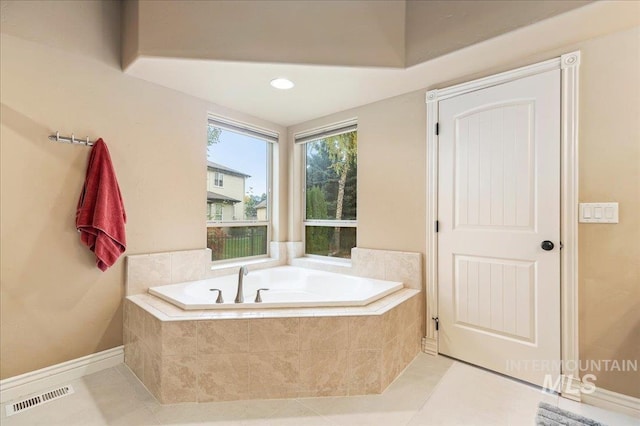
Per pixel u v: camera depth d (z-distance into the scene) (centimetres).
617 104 162
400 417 158
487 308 205
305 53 199
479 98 209
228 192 297
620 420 155
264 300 269
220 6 194
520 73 192
